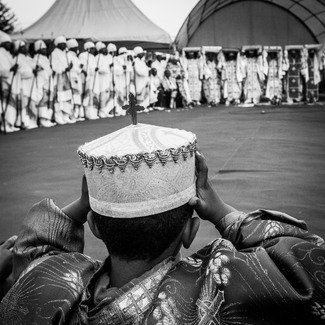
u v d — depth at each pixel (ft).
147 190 3.43
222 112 58.75
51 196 16.56
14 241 5.42
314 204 14.14
